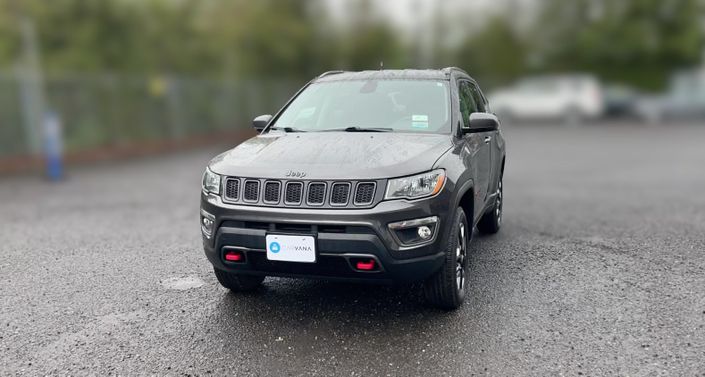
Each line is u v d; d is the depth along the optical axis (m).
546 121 26.75
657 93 28.97
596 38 33.88
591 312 4.04
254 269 3.79
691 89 28.02
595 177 10.88
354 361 3.39
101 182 11.09
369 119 4.62
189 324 3.96
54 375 3.28
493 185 5.87
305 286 4.71
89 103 16.09
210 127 21.05
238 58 25.64
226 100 21.95
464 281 4.29
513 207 8.03
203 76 23.36
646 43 32.91
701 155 14.08
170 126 18.98
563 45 35.22
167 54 21.27
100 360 3.45
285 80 28.00
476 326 3.84
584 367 3.25
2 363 3.42
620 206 7.93
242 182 3.75
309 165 3.71
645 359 3.33
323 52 29.28
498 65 36.78
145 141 17.88
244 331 3.84
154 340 3.71
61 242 6.27
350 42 30.12
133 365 3.38
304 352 3.52
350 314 4.11
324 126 4.66
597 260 5.29
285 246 3.57
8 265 5.43
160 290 4.65
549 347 3.50
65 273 5.14
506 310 4.11
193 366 3.36
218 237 3.78
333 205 3.51
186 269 5.21
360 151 3.85
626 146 16.80
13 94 13.71
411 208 3.52
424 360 3.38
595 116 26.45
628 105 27.69
